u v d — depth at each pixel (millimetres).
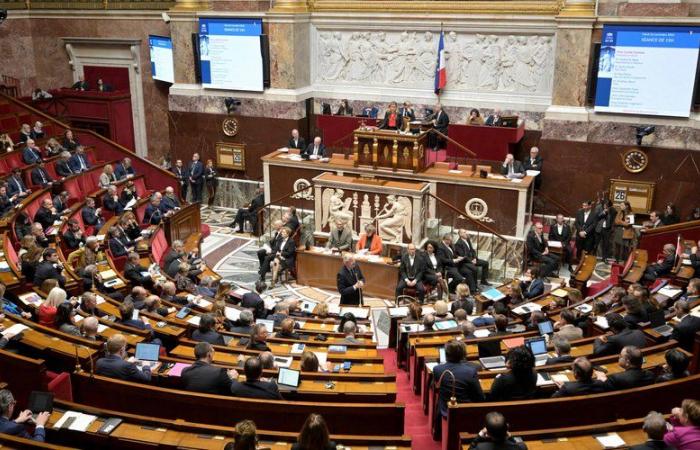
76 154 17250
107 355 7062
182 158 20547
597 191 16094
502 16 16641
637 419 5906
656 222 14781
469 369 6750
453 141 15109
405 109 16844
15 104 19031
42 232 12438
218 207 20141
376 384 7148
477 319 9852
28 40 22109
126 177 17484
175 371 7172
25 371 6449
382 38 18188
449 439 6301
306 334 9516
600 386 6613
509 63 17031
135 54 21016
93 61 21844
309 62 19172
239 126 19484
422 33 17719
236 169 19812
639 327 8656
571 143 16031
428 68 17906
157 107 21391
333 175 15742
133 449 5699
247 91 19141
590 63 15531
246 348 8203
